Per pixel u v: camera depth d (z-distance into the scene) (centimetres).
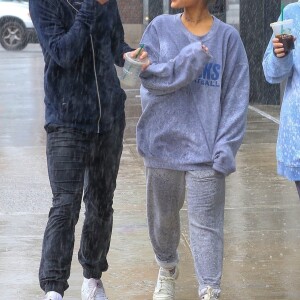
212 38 601
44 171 1166
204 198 598
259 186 1070
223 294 683
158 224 632
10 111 1734
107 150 616
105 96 600
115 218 916
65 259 586
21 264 761
